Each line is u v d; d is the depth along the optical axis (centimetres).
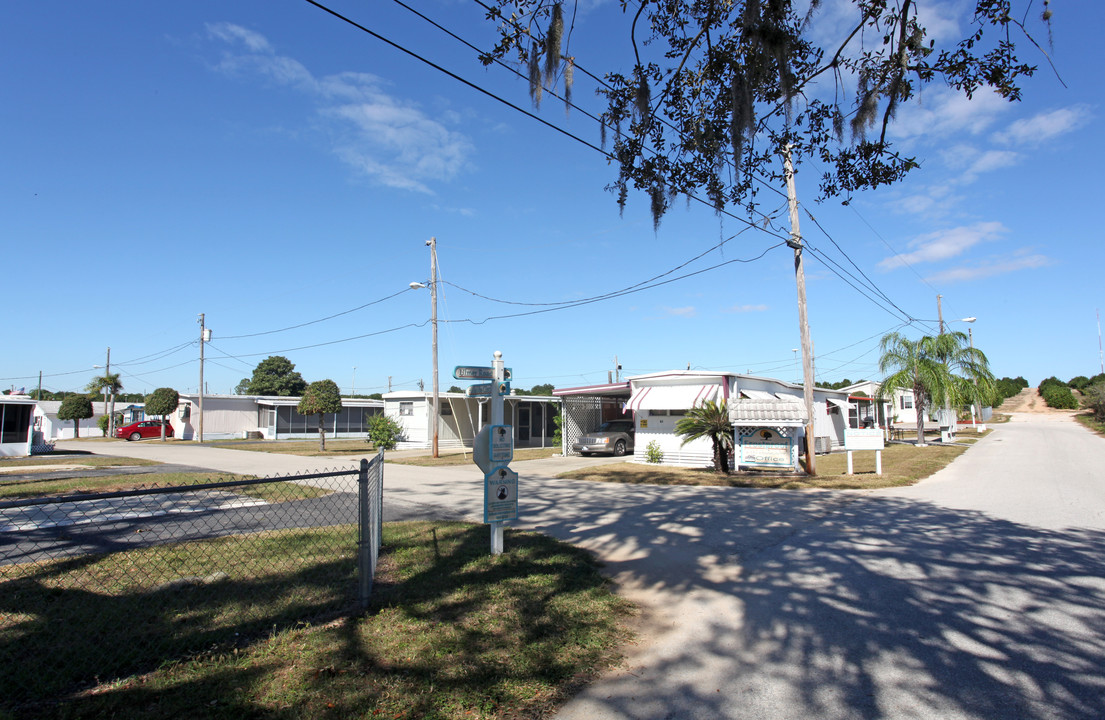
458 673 389
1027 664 413
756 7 588
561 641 446
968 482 1368
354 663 400
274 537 769
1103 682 385
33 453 2495
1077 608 521
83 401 4112
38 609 491
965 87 603
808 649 446
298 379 6391
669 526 911
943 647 444
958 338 2630
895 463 1833
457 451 2720
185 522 893
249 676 378
